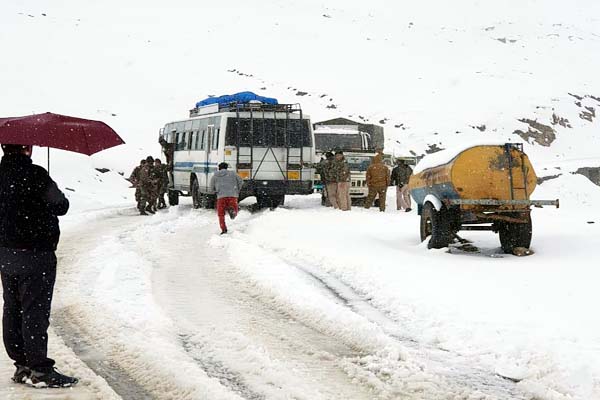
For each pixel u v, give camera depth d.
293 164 62.84
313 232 42.97
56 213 14.71
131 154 114.06
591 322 19.44
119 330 19.73
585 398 14.45
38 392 14.40
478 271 27.95
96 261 32.59
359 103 181.25
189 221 53.59
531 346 17.44
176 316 21.83
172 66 186.88
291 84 188.75
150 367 16.31
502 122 171.25
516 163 33.75
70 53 180.25
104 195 91.81
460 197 33.69
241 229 47.22
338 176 59.66
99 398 14.05
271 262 31.39
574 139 174.00
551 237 36.88
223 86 177.25
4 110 130.75
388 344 18.19
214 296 25.12
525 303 21.95
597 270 27.41
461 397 14.52
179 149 74.38
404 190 62.03
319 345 18.64
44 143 14.47
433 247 35.03
